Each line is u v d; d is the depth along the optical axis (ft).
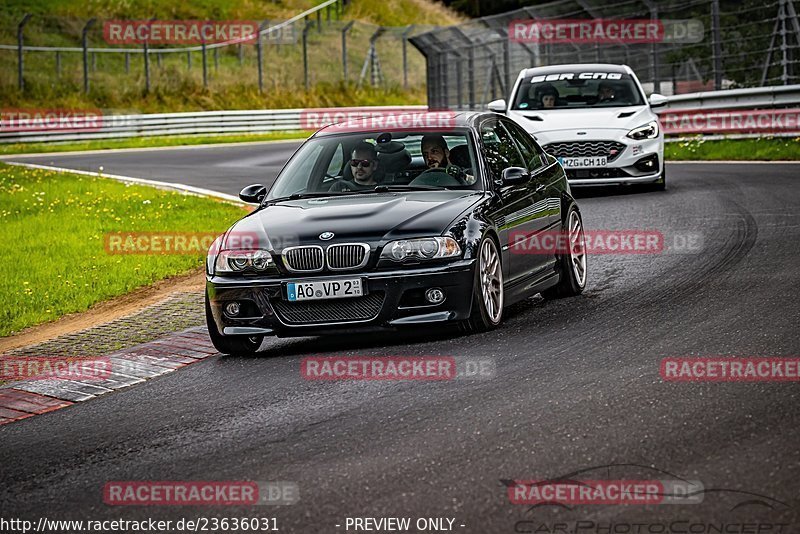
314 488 54.95
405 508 50.88
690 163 237.45
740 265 113.60
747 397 64.64
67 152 393.29
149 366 90.12
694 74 329.31
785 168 209.26
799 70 296.10
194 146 411.34
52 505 56.39
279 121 486.79
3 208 204.44
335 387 75.97
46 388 85.10
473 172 97.09
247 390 78.18
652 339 82.89
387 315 86.94
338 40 623.77
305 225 90.12
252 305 89.66
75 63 527.81
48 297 127.65
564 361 77.82
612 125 180.14
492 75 407.85
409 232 87.76
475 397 69.72
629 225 147.95
